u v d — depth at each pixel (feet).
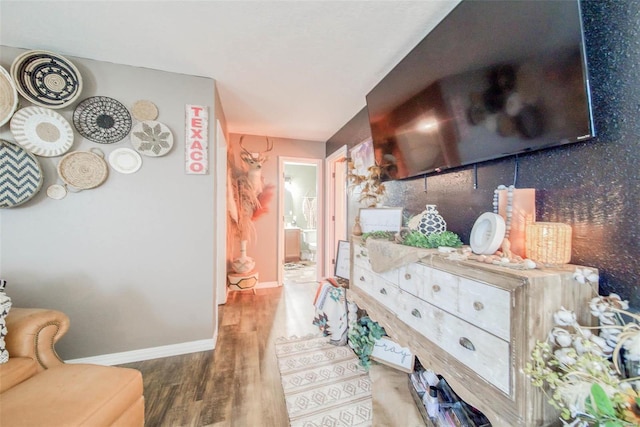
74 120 5.78
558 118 2.86
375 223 6.23
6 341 3.66
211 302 6.87
